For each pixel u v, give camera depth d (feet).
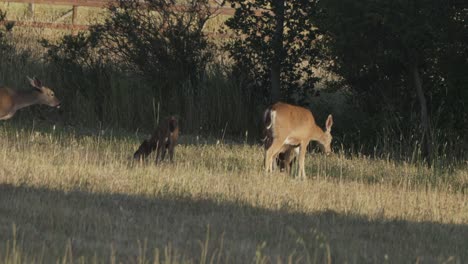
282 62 180.14
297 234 81.15
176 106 187.52
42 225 77.20
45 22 233.96
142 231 77.61
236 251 72.13
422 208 104.68
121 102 185.98
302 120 129.90
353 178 129.18
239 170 125.08
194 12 192.03
